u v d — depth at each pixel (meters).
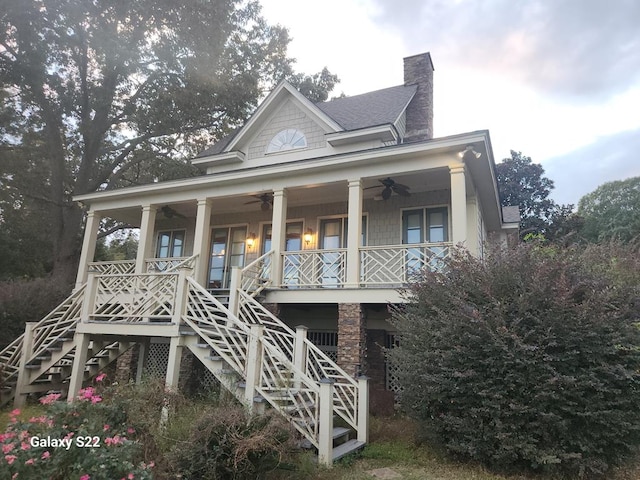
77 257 20.27
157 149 23.23
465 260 6.45
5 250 21.77
